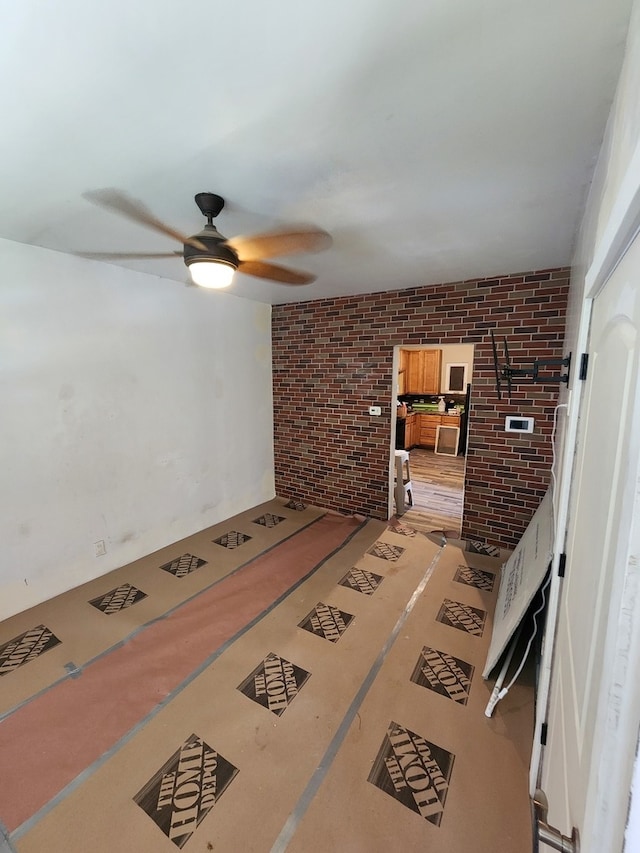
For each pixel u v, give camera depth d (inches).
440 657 83.5
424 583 111.3
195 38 34.9
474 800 56.4
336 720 68.8
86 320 105.7
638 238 22.1
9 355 92.0
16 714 69.7
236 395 157.6
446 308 129.3
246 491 167.9
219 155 54.6
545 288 112.4
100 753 62.8
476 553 128.5
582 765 24.4
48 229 83.4
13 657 83.0
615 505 23.1
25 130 48.6
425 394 297.4
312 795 56.7
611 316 30.7
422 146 52.2
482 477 131.2
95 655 83.8
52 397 100.4
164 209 72.8
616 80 38.9
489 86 40.9
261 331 167.5
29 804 55.5
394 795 56.9
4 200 69.1
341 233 84.0
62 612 98.0
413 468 241.3
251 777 59.2
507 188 63.6
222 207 69.8
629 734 15.9
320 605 101.3
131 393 118.7
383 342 144.7
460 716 69.8
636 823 15.1
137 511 123.9
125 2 31.2
